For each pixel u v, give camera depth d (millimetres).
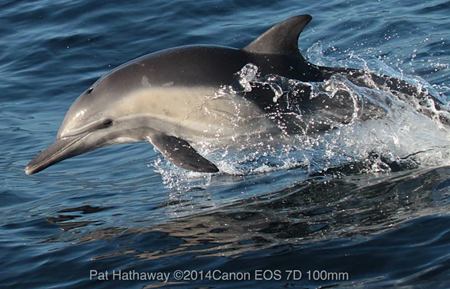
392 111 10359
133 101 10328
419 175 9531
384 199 8945
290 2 19109
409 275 7047
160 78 10188
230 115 10195
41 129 14672
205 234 8617
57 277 7977
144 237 8742
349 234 8078
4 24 19234
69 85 16500
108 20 18719
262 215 9000
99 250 8531
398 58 14922
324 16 17984
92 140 10797
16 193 11383
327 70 10344
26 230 9539
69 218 9906
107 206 10289
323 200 9211
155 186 11031
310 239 8086
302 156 10750
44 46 17938
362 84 10312
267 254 7844
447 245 7508
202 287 7320
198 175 11070
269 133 10406
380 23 16969
